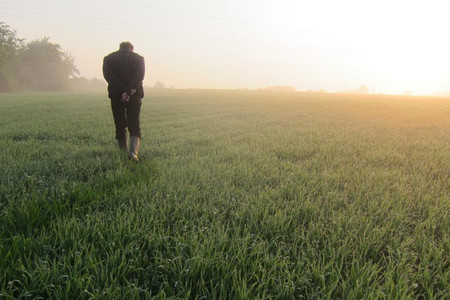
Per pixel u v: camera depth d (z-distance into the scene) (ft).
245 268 5.35
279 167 13.42
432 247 6.20
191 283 4.86
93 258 5.40
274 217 7.41
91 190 8.71
